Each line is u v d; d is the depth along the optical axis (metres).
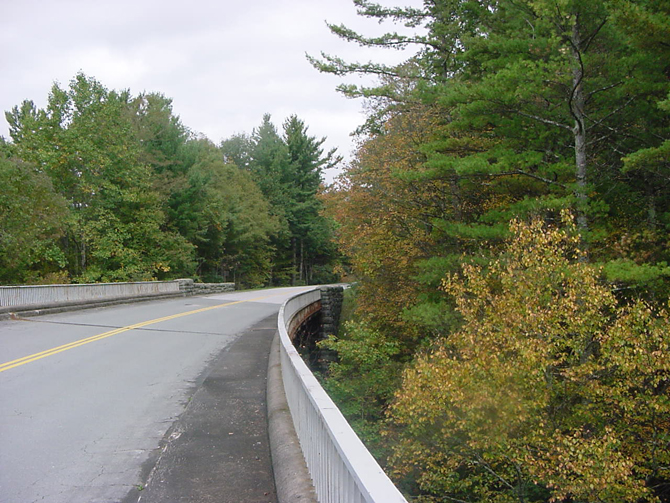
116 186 34.53
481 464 10.67
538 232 11.15
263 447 5.51
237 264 59.31
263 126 74.56
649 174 14.24
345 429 3.07
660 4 11.97
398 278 21.62
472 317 10.67
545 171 13.98
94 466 4.98
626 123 14.77
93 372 9.29
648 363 9.02
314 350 30.47
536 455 10.05
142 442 5.69
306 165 69.25
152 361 10.42
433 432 11.09
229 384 8.52
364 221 22.67
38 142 31.42
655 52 12.25
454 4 18.69
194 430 6.11
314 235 66.75
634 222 14.58
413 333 20.22
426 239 20.58
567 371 9.56
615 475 8.74
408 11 19.27
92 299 21.59
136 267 34.56
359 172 22.33
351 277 26.83
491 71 15.76
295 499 3.76
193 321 17.58
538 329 9.97
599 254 13.98
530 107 14.09
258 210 59.72
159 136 42.78
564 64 12.65
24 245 24.98
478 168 13.41
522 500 10.00
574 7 12.52
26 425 6.29
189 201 42.72
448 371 10.05
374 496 2.04
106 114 33.50
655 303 10.55
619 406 9.92
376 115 22.23
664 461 9.58
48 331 14.12
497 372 9.66
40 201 25.80
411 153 19.97
